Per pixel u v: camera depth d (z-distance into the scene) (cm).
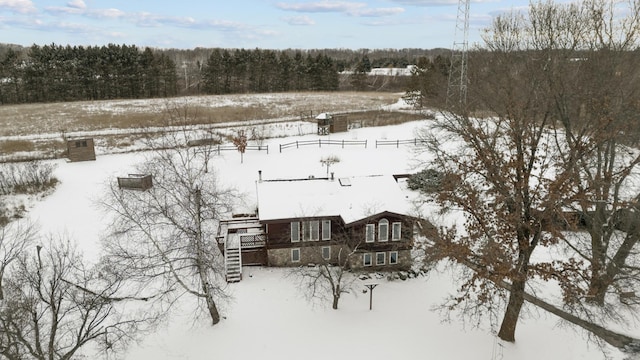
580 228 3172
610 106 2194
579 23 3203
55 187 4088
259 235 3066
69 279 2725
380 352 2298
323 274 2638
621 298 2306
